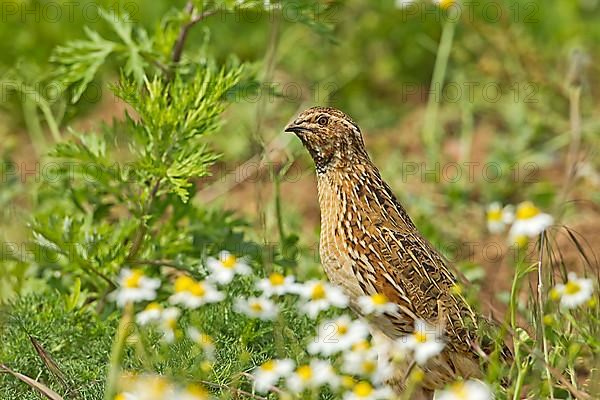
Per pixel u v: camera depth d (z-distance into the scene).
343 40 17.23
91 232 11.44
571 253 13.34
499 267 13.24
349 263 10.41
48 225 11.30
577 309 10.74
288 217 14.14
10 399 9.91
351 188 10.61
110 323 11.00
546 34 17.62
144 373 9.66
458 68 16.98
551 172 15.47
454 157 16.00
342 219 10.54
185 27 12.06
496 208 10.99
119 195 11.66
